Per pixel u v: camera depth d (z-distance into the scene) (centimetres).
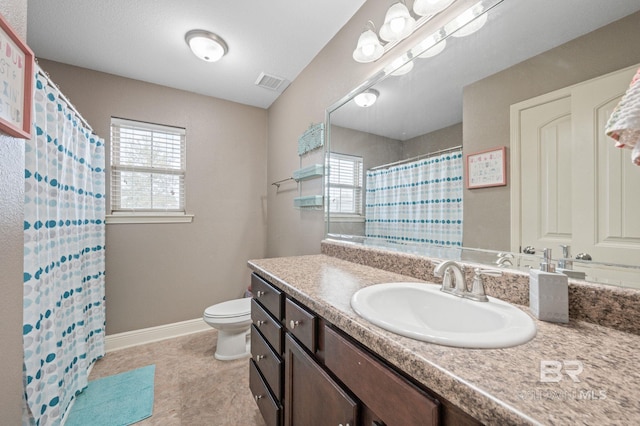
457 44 108
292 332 102
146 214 236
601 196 71
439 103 115
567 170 78
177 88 252
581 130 75
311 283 106
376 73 144
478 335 57
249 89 254
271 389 121
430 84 119
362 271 129
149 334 237
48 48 191
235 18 165
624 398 39
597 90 72
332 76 183
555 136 80
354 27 162
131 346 228
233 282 279
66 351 148
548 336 60
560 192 79
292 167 239
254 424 144
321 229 196
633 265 66
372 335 61
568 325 66
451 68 110
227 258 276
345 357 72
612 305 66
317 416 85
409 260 119
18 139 72
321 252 187
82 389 165
